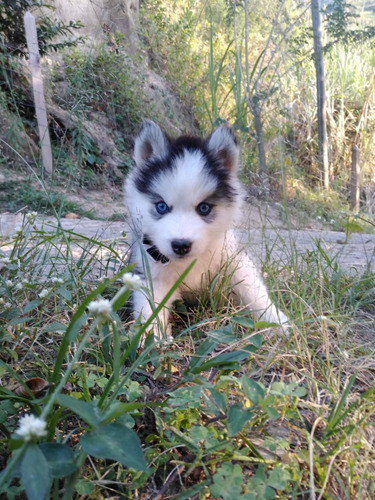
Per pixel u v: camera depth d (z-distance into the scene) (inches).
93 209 46.4
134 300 17.7
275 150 57.2
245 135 49.5
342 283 20.9
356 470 9.9
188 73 80.5
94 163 58.4
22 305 16.1
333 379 12.7
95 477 9.4
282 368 13.7
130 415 10.5
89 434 7.5
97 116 61.8
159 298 18.1
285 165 58.4
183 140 20.3
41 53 56.9
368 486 9.6
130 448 7.4
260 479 8.9
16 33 55.1
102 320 9.0
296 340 13.7
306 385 12.9
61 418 10.4
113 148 60.7
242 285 18.8
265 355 13.8
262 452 10.0
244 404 11.4
